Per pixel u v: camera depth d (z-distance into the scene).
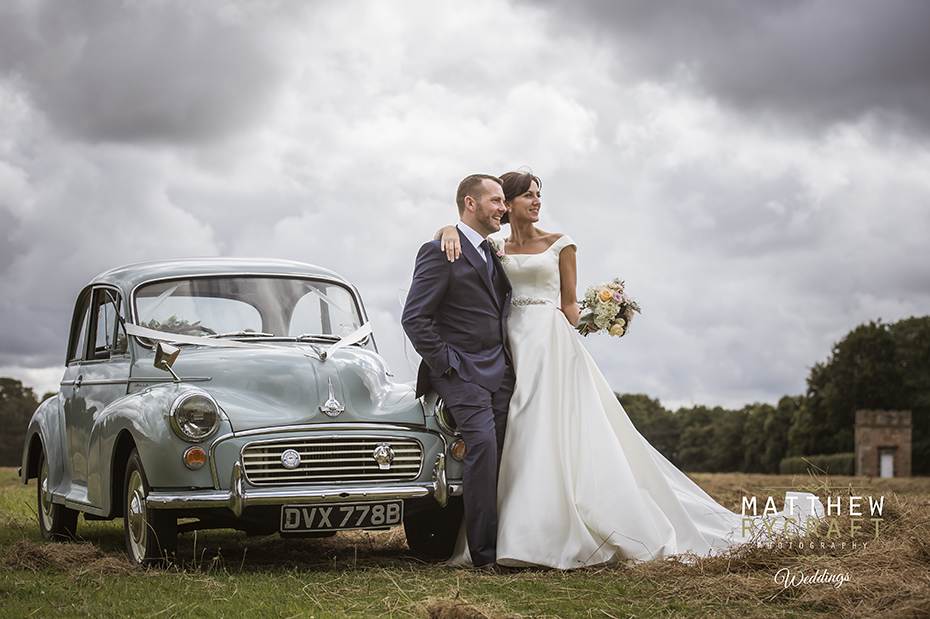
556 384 4.73
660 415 135.50
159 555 4.20
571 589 3.70
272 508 4.23
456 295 4.65
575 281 5.16
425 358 4.52
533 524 4.32
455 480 4.56
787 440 87.62
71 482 5.57
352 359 4.76
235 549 5.25
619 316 5.10
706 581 3.72
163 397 4.26
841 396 66.25
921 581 3.40
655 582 3.83
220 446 4.14
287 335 5.15
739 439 108.25
